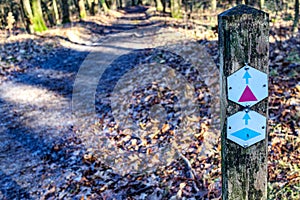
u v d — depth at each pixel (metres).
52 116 7.03
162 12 22.02
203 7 20.47
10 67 10.48
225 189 1.86
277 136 4.11
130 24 19.91
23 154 5.55
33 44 13.11
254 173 1.79
